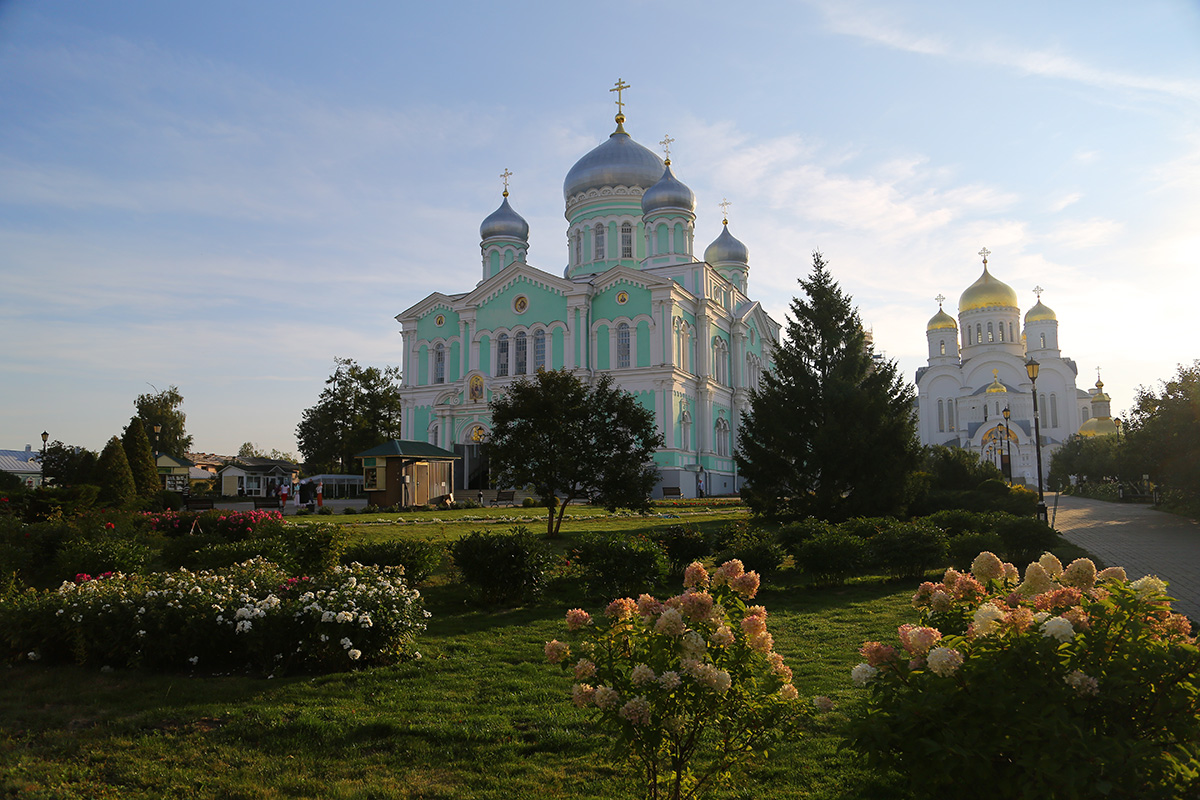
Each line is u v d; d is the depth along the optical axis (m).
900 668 4.95
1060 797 4.26
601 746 7.08
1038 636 4.67
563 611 13.94
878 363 30.75
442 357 62.97
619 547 14.91
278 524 22.08
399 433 73.50
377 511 38.75
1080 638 4.78
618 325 56.38
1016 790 4.46
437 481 45.34
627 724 4.81
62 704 8.44
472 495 51.44
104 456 34.97
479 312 60.00
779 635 11.84
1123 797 4.23
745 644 5.25
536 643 11.45
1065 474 79.31
